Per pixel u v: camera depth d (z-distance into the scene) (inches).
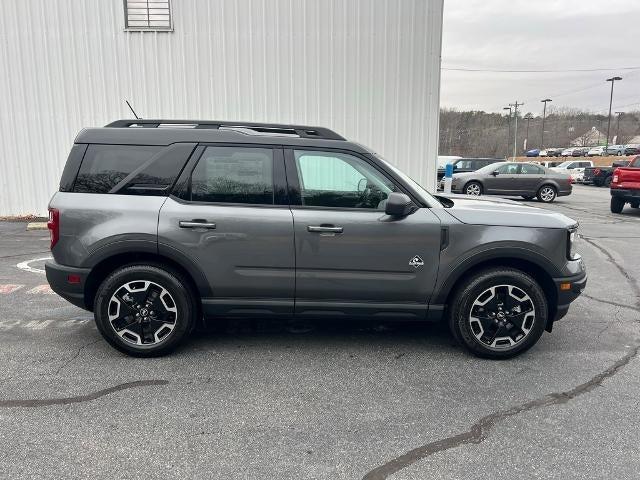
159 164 152.3
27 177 415.2
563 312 158.9
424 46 398.6
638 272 282.7
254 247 150.8
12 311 198.1
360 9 393.4
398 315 157.9
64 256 151.6
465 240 151.8
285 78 402.3
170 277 152.6
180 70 401.1
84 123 407.5
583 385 141.8
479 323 156.5
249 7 393.4
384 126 408.2
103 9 393.1
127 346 154.8
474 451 109.7
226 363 153.9
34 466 101.9
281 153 153.3
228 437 113.8
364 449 110.0
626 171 566.3
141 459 105.0
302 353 162.6
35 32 395.9
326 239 150.6
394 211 145.3
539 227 153.2
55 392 133.3
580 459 107.0
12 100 404.5
